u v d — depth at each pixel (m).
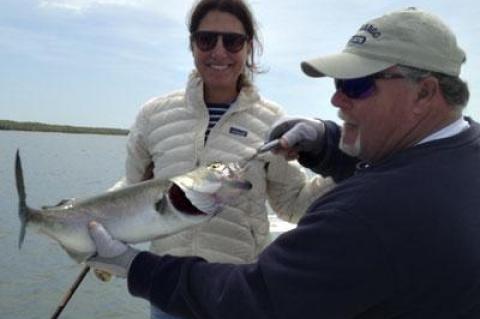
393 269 1.85
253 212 3.41
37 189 19.69
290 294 1.94
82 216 2.58
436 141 2.01
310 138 3.04
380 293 1.87
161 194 2.64
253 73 3.59
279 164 3.43
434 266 1.84
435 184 1.90
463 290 1.87
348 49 2.17
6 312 8.24
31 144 58.53
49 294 8.99
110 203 2.63
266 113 3.48
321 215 1.95
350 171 3.08
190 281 2.21
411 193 1.88
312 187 3.54
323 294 1.90
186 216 2.66
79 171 27.62
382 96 2.06
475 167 1.99
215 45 3.33
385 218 1.86
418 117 2.04
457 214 1.88
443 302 1.87
